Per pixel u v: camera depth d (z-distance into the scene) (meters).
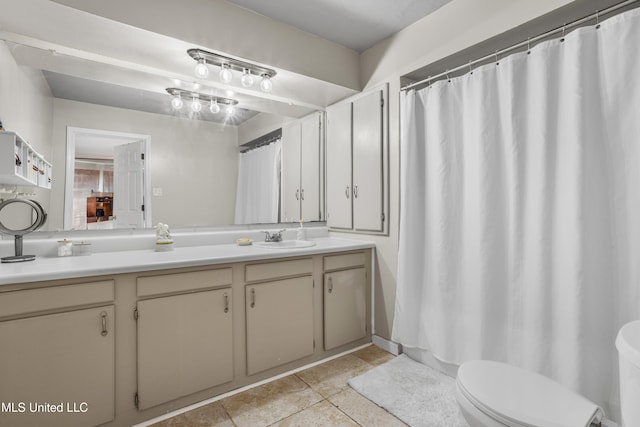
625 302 1.33
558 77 1.52
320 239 2.79
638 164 1.29
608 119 1.37
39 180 1.79
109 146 2.02
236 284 1.85
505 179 1.74
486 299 1.77
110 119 2.02
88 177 1.95
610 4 1.51
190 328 1.68
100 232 1.98
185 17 1.81
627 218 1.32
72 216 1.90
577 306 1.40
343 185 2.77
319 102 2.85
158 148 2.19
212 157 2.40
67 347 1.38
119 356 1.50
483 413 1.07
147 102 2.15
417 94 2.21
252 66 2.13
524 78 1.65
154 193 2.17
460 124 1.95
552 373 1.51
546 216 1.52
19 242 1.64
